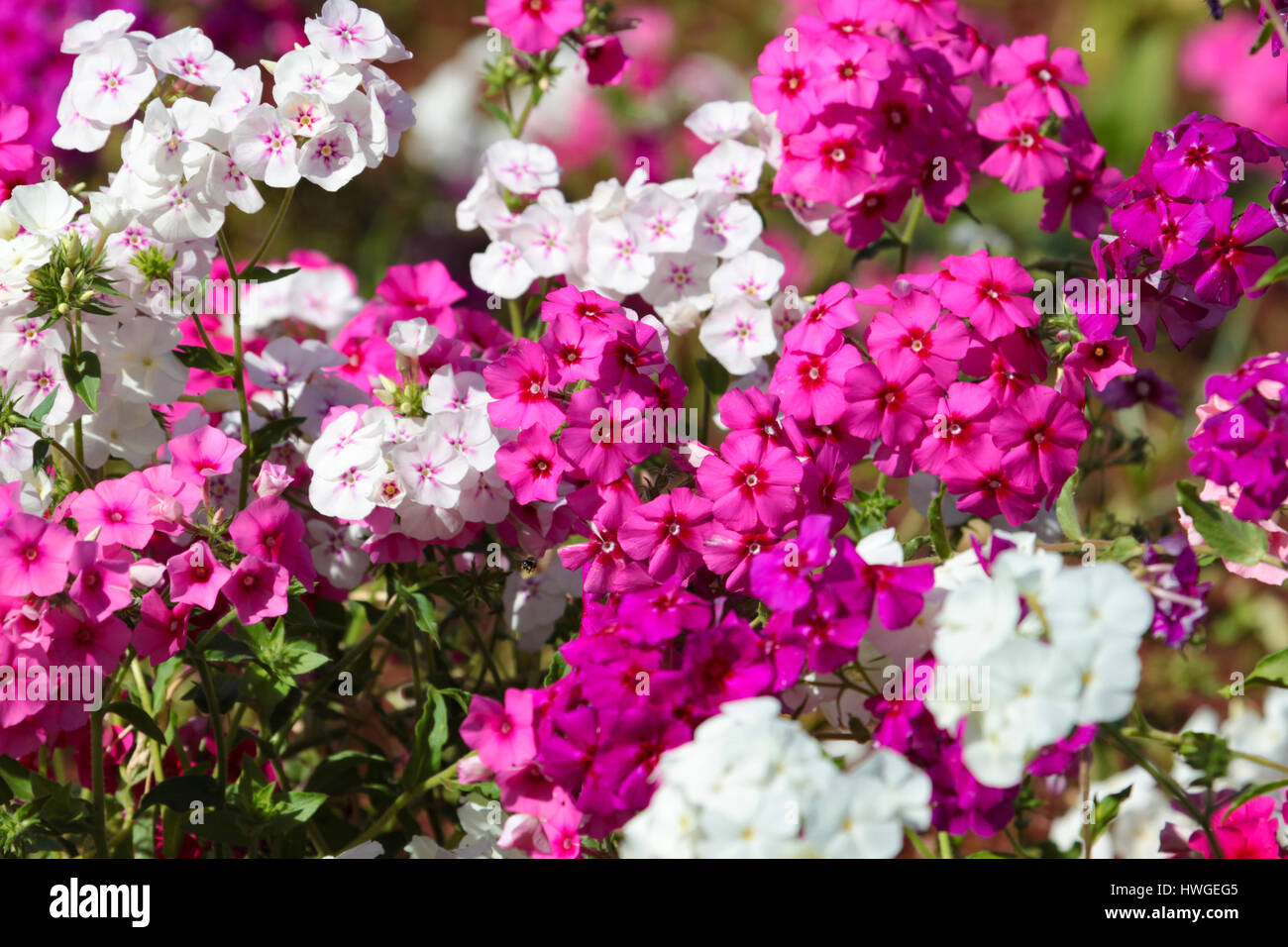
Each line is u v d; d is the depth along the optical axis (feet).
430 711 7.66
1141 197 7.61
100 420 7.88
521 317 10.48
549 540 7.79
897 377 7.11
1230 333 14.66
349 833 8.85
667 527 7.06
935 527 7.11
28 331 7.39
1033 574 5.82
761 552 6.98
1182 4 17.54
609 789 6.24
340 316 10.71
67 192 8.20
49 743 8.07
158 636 6.89
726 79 17.47
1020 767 5.78
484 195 9.36
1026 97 8.91
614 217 8.50
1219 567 12.57
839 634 6.18
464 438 7.26
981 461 7.11
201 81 7.52
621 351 7.21
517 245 8.79
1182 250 7.18
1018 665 5.71
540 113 16.55
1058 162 8.89
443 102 16.74
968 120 8.95
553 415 7.13
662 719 6.25
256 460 8.09
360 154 7.43
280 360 9.02
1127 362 7.55
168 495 7.18
